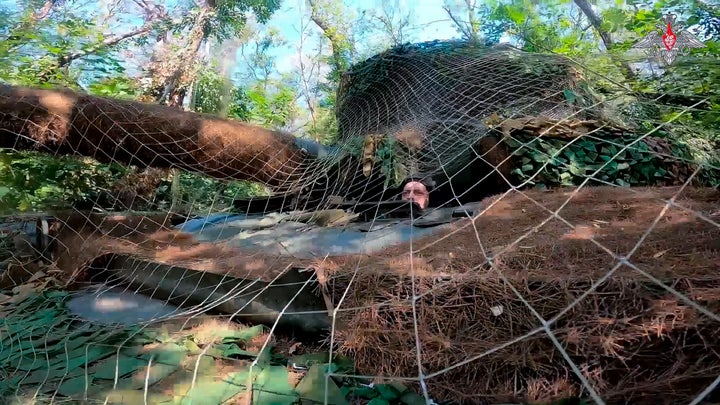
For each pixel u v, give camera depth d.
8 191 6.01
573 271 2.01
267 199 5.71
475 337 1.98
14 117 4.42
